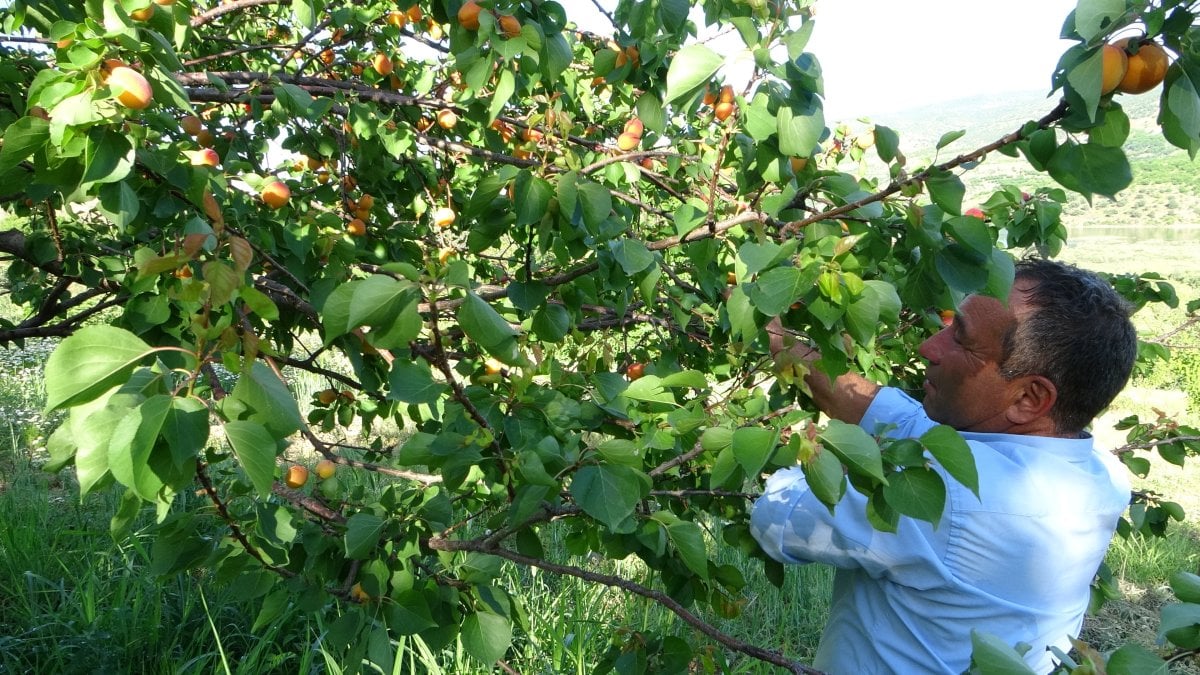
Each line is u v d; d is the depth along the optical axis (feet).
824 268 4.25
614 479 4.57
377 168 9.54
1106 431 30.45
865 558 5.82
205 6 10.32
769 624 13.94
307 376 25.93
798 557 6.16
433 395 4.77
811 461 4.12
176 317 5.71
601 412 5.84
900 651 6.01
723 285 6.81
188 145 5.44
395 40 10.38
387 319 3.84
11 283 11.27
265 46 9.32
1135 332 5.95
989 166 119.24
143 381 3.46
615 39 6.37
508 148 9.82
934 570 5.68
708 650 6.02
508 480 5.22
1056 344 5.67
